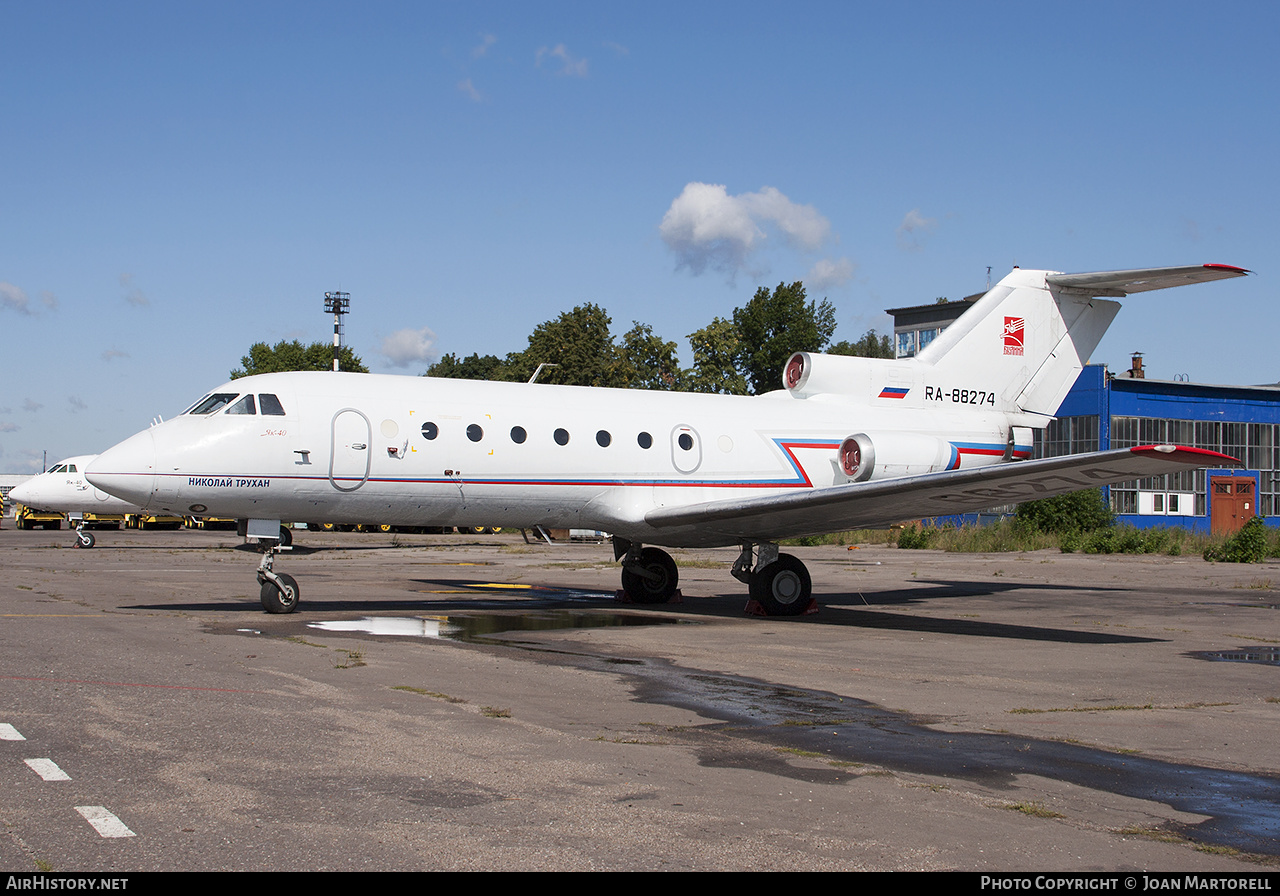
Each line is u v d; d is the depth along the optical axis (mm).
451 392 15305
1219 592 20078
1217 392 50719
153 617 13141
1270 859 4668
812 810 5227
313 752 6145
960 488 13438
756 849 4613
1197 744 6996
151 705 7383
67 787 5324
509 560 28516
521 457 15211
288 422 13844
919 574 24547
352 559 28359
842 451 16953
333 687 8266
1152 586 21484
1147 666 10703
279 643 10781
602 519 16266
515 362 71875
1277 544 34188
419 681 8664
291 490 13891
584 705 7848
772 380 74125
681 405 17062
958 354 19203
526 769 5867
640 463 16156
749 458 17016
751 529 15477
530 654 10516
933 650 11711
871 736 7020
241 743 6324
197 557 28172
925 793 5602
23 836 4570
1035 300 19656
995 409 19406
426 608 15305
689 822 4969
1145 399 49031
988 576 24016
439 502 14906
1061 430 49844
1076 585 21609
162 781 5473
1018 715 7930
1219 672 10352
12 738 6340
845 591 20016
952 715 7863
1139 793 5727
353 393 14523
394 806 5109
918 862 4508
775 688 8875
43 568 23109
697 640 12125
